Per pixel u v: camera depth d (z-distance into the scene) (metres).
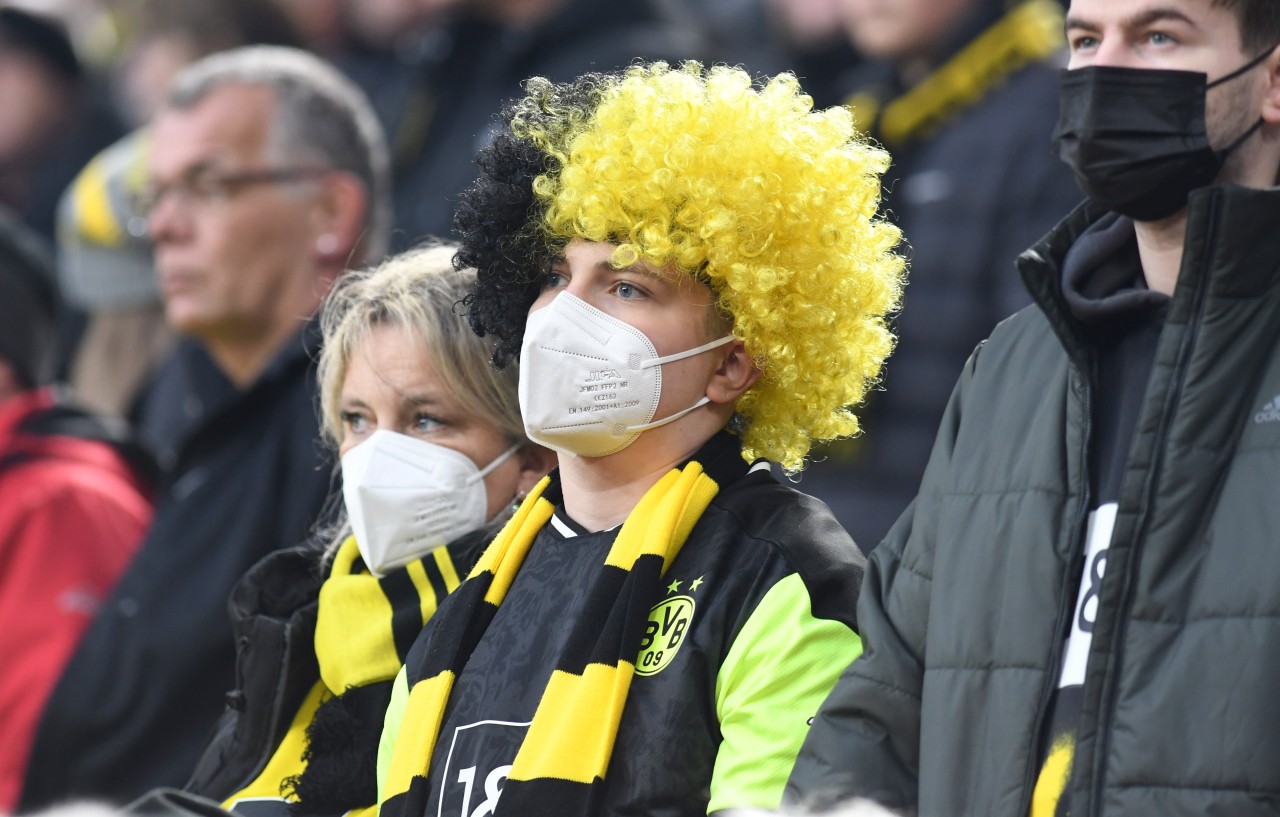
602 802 11.17
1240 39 10.81
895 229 13.21
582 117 12.68
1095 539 10.78
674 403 12.23
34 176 30.64
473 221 12.85
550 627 11.99
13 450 20.81
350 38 27.78
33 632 19.86
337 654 13.84
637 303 12.20
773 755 11.08
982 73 20.58
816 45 25.17
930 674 11.02
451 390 13.77
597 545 12.18
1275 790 9.67
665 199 12.10
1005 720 10.62
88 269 24.20
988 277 19.67
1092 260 11.29
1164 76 10.80
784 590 11.55
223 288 20.25
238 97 20.36
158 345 24.23
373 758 13.51
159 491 20.64
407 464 13.74
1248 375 10.33
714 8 28.92
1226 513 10.16
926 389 19.61
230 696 14.47
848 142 13.32
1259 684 9.77
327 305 14.90
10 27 30.53
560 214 12.32
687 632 11.47
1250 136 10.98
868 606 11.45
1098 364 11.20
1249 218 10.24
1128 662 10.12
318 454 17.16
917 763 11.07
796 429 12.87
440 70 24.67
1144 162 10.87
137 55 29.94
